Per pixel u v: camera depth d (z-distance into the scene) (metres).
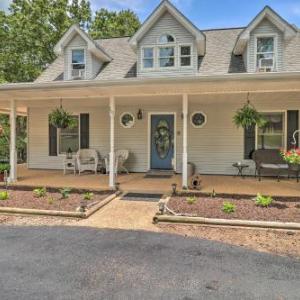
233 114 10.37
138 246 4.09
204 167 10.68
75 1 22.28
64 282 3.03
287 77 5.89
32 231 4.77
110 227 4.98
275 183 8.48
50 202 6.20
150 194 7.25
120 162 10.45
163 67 9.85
